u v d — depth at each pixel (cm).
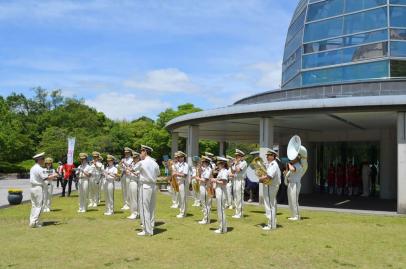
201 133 3023
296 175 1520
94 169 1944
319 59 2302
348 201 2238
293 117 1978
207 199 1405
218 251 999
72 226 1342
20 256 941
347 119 2048
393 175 2434
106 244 1067
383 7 2122
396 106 1664
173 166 1582
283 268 863
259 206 1933
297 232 1255
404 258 952
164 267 856
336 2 2302
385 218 1566
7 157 5819
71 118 6912
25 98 8125
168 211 1750
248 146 6731
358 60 2153
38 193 1325
